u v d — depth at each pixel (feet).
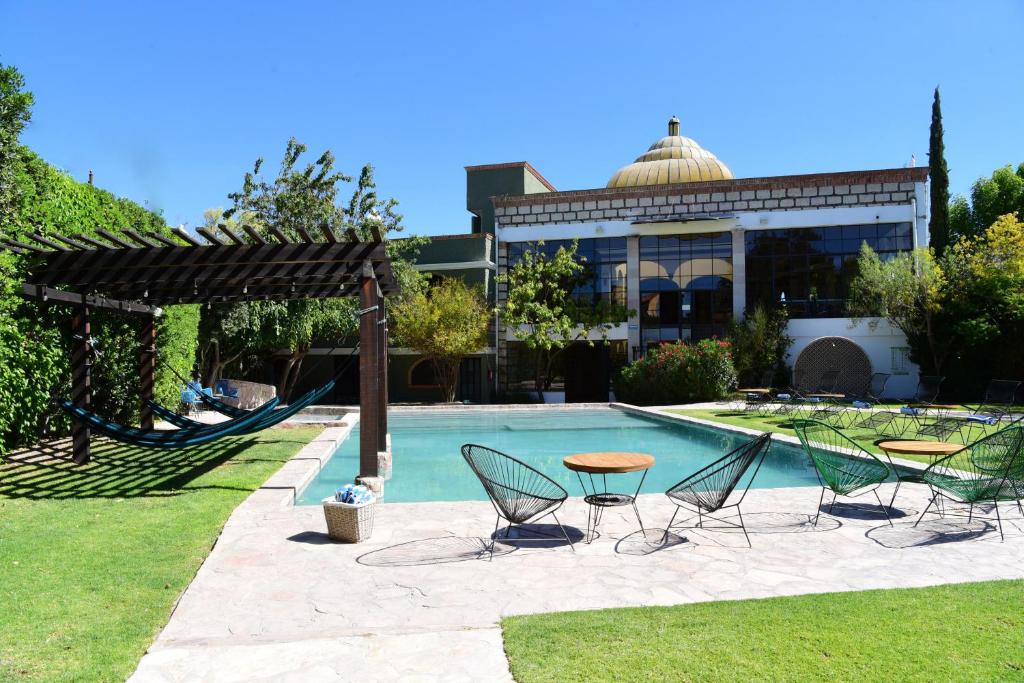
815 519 20.27
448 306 71.05
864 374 74.08
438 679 10.16
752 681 9.80
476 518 20.62
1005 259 65.21
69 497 23.36
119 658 10.91
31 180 29.27
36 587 14.25
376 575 15.24
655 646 11.09
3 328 28.12
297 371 73.15
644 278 80.23
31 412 30.89
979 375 66.44
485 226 87.20
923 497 23.24
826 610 12.64
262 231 67.92
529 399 79.00
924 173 73.97
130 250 26.09
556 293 80.02
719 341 71.56
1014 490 18.38
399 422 57.62
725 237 78.48
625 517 20.84
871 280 70.38
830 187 75.97
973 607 12.67
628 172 91.56
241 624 12.44
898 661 10.37
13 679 10.12
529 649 11.05
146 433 26.48
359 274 26.09
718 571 15.39
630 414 62.59
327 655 11.05
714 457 37.83
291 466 29.81
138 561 16.11
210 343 60.80
